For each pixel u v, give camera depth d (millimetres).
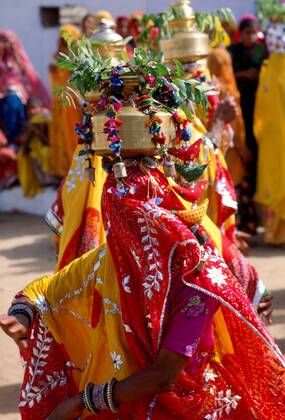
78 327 3795
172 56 5910
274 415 3602
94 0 14312
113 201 3396
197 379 3510
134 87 3426
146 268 3320
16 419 5137
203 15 6734
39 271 8844
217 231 4309
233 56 10461
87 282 3689
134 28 10352
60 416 3535
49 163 12000
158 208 3348
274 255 9195
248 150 10078
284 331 6461
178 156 3490
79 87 3539
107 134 3371
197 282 3320
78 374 3816
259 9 10977
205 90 3586
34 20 14578
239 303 3350
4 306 7500
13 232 11055
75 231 5031
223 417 3572
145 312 3398
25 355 3895
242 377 3619
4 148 12625
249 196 10117
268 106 9555
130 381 3350
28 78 13391
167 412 3512
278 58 9500
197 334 3307
